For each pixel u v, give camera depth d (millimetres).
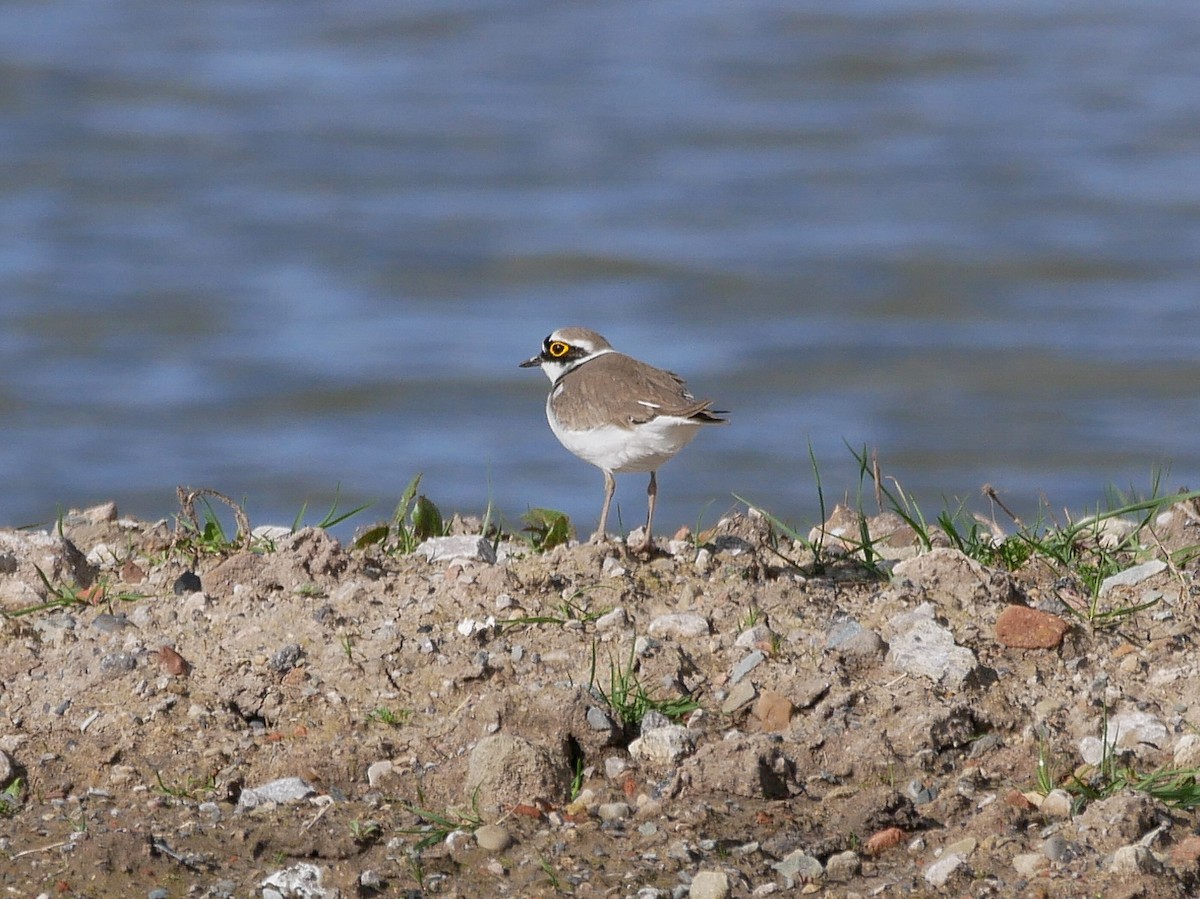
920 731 10172
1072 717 10422
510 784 9773
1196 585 12016
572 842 9375
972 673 10680
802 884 9008
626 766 10086
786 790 9898
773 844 9352
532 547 13578
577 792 9898
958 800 9711
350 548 13680
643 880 8992
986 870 9062
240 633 11328
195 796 9867
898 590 11852
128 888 8984
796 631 11312
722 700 10625
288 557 12234
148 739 10312
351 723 10391
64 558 12508
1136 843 9133
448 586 11859
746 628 11359
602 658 10930
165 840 9383
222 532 13609
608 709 10258
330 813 9625
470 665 10789
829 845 9320
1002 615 11234
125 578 12609
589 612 11555
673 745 10125
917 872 9109
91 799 9844
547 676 10773
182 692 10711
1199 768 9773
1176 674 10797
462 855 9242
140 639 11352
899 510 13375
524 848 9305
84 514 14789
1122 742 10148
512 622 11281
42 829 9531
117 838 9219
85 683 10812
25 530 14258
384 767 10000
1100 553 12828
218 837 9445
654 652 10938
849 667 10852
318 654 11055
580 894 8875
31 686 10859
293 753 10125
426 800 9820
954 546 13117
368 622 11422
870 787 9922
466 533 13938
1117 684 10742
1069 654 11047
